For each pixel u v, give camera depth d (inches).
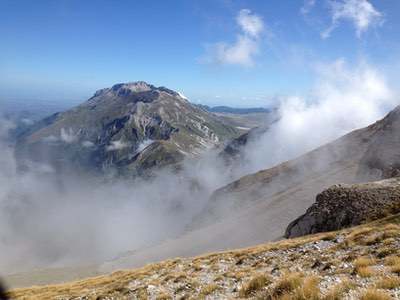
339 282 584.1
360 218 2165.4
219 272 1091.3
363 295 481.7
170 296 884.6
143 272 1337.4
